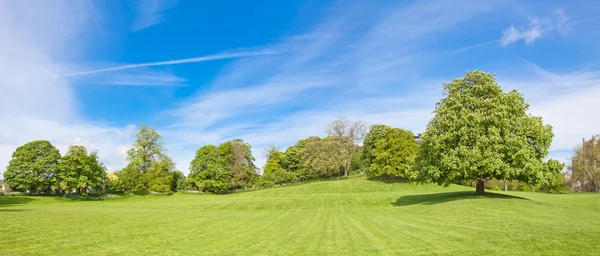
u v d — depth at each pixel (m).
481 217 24.72
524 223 19.48
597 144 70.19
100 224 21.66
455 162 33.12
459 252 12.77
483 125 33.78
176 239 17.02
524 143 32.66
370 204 47.12
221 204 54.91
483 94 36.12
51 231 17.70
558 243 13.53
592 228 16.91
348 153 90.56
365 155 91.56
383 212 35.22
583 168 70.69
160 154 88.62
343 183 76.06
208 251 14.05
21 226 18.88
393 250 13.55
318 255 13.08
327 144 91.88
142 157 86.50
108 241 15.72
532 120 34.31
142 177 84.44
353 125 90.50
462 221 23.20
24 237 15.70
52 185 72.38
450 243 14.59
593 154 69.38
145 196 78.94
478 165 32.06
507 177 32.53
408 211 33.84
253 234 19.41
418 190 65.06
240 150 93.19
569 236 14.76
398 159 73.00
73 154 77.69
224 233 19.73
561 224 18.61
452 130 34.84
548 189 72.12
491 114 33.25
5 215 25.09
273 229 21.97
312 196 60.09
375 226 22.27
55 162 75.06
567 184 82.44
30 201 63.75
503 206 28.62
